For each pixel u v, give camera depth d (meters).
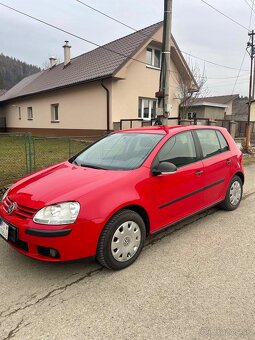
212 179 4.53
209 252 3.66
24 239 2.94
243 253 3.64
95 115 16.14
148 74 16.41
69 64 21.91
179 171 3.91
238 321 2.43
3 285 2.95
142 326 2.38
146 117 16.92
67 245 2.88
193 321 2.43
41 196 3.08
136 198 3.32
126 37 17.73
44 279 3.06
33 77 28.72
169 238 4.07
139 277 3.10
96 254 3.10
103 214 3.03
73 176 3.46
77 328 2.36
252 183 7.58
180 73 18.03
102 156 4.11
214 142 4.82
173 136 4.09
